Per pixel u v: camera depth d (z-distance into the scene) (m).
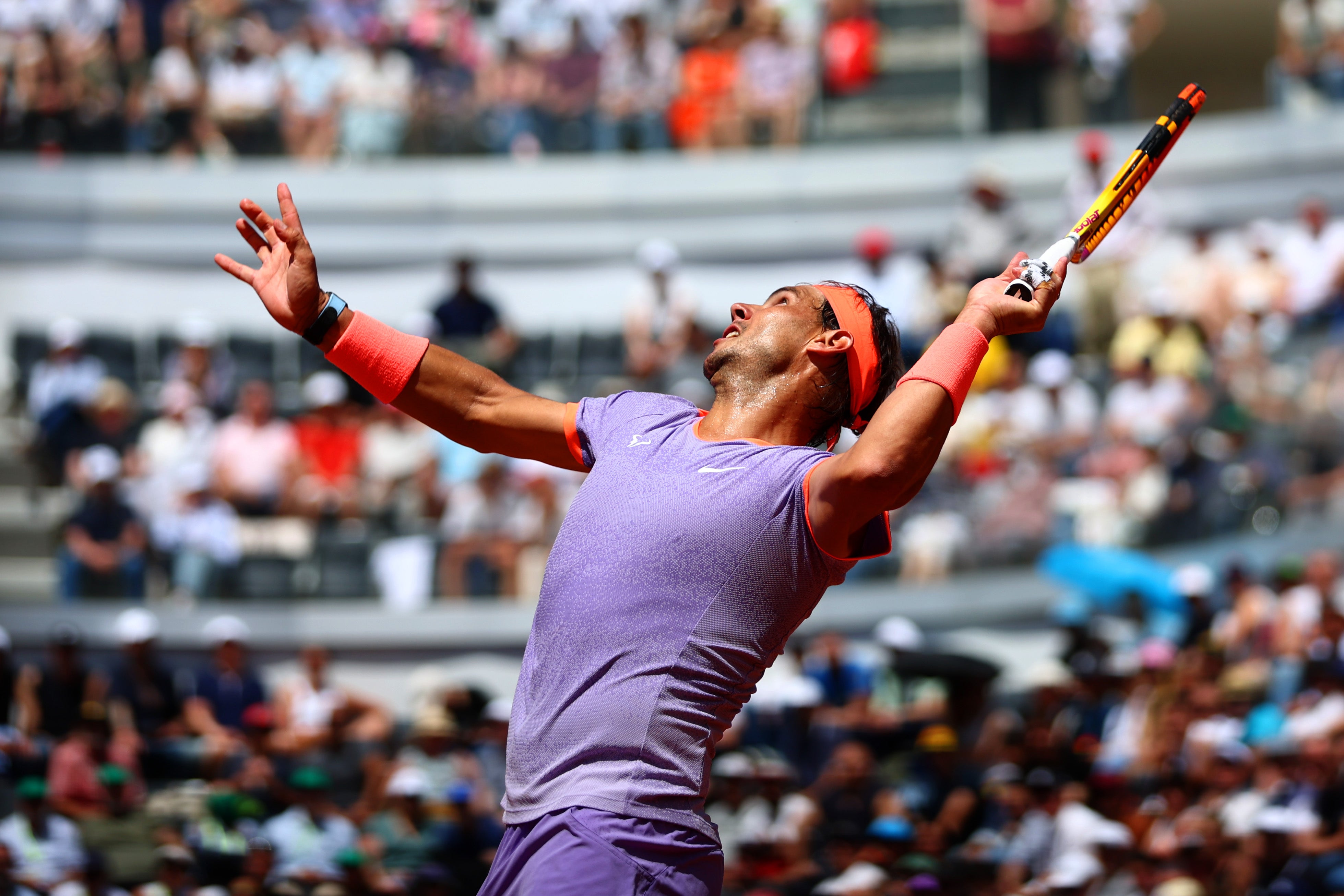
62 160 47.62
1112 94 45.84
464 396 7.09
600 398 7.09
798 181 47.31
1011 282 6.48
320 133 47.94
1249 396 34.09
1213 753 23.38
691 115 47.97
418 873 20.83
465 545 35.47
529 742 6.19
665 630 6.09
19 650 34.53
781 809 23.59
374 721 28.86
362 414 38.00
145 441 37.69
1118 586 31.11
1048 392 36.19
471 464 36.75
